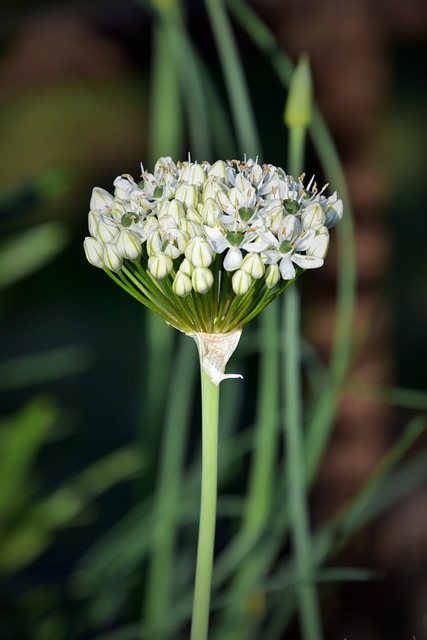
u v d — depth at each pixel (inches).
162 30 20.5
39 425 21.8
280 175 15.9
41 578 29.1
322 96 29.7
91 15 26.6
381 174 30.3
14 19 24.5
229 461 20.4
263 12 27.4
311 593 18.2
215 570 21.0
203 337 15.6
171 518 20.4
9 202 22.5
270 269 15.4
